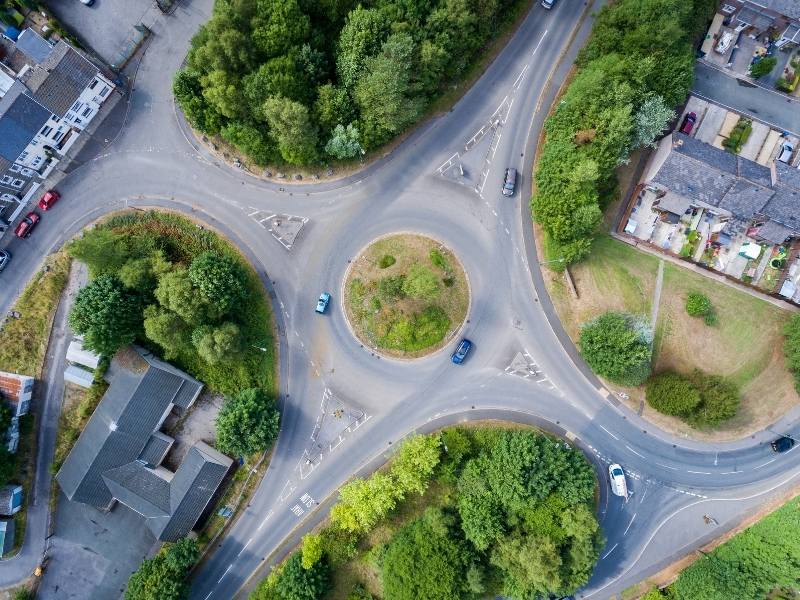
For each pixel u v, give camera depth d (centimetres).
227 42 5891
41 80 6362
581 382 7056
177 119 7025
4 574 7106
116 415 6706
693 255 7125
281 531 7188
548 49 7044
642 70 6194
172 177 7050
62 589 7219
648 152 7106
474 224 7044
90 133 6988
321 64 6359
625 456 7081
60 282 7006
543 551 6122
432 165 7056
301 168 6994
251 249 7056
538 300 7050
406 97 6512
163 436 7056
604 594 7125
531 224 7012
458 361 6981
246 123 6406
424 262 7025
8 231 7012
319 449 7156
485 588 6538
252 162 7000
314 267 7081
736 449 7050
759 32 7131
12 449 6962
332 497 7150
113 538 7256
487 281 7050
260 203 7050
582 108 6431
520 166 7050
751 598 6519
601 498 7081
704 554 6925
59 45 6425
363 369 7106
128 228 6988
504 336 7069
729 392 6525
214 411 7238
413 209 7062
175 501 6825
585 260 7025
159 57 6975
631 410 7056
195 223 7038
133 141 7031
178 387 6906
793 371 6919
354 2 6369
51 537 7206
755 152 7175
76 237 7025
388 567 6519
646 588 7056
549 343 7062
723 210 6881
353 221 7069
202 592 7169
